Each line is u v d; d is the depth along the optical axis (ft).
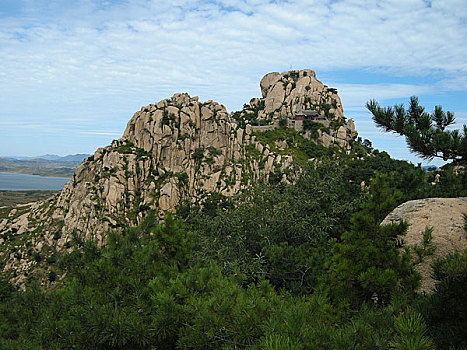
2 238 267.39
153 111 303.48
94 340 28.45
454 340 20.06
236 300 27.53
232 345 24.18
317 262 45.21
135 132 297.12
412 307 23.27
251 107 505.25
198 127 309.22
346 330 20.30
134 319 28.63
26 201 654.53
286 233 64.64
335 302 27.89
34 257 235.20
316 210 65.21
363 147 346.54
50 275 212.84
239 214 68.33
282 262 47.06
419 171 66.54
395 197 30.78
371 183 31.94
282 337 16.83
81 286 33.55
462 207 34.12
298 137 343.46
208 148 303.27
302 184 75.66
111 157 271.08
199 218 83.87
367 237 30.32
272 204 69.51
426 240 29.27
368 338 18.65
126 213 242.78
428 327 21.34
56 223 263.49
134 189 255.91
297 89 443.73
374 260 28.76
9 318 34.60
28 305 36.45
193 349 26.71
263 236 62.75
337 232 63.67
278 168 276.82
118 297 32.60
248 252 62.49
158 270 36.04
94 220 237.86
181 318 28.37
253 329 23.82
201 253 63.10
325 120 369.91
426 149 39.24
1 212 321.11
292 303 27.48
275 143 328.70
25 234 267.18
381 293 27.53
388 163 193.67
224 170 281.13
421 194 54.80
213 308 26.53
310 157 302.45
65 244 234.79
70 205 265.95
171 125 293.23
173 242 39.58
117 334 27.48
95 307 28.45
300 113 379.55
